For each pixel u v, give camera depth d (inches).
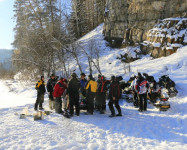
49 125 201.2
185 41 551.8
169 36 596.7
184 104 273.4
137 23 821.2
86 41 1082.1
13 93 699.4
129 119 225.5
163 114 245.6
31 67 816.3
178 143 151.8
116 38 970.1
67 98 266.8
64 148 140.1
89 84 251.4
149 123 207.5
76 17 1157.1
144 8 776.9
